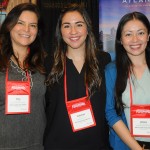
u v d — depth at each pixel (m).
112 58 2.40
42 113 2.15
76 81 2.17
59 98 2.13
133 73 2.21
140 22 2.12
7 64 2.08
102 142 2.16
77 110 2.11
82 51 2.26
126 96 2.17
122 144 2.22
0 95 2.03
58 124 2.11
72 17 2.16
